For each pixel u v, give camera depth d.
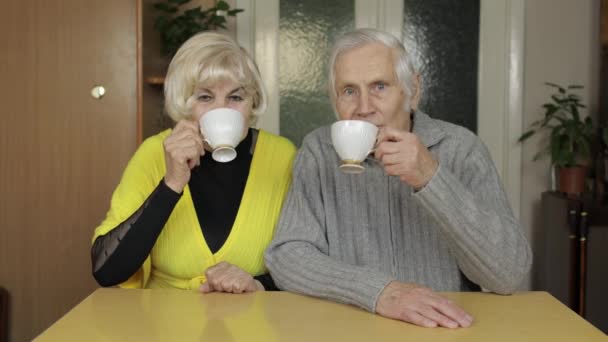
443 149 1.39
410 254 1.40
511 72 3.21
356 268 1.16
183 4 2.90
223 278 1.23
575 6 3.20
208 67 1.38
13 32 2.46
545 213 3.04
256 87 1.48
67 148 2.48
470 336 0.94
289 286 1.24
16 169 2.48
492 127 3.23
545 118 3.21
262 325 0.99
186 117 1.45
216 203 1.52
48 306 2.50
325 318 1.03
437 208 1.13
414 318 0.99
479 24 3.20
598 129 3.06
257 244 1.52
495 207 1.29
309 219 1.41
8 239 2.49
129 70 2.46
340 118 1.37
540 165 3.25
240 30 3.18
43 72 2.46
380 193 1.41
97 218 2.49
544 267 3.10
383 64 1.29
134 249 1.29
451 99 3.23
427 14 3.20
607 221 2.66
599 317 2.68
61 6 2.46
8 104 2.47
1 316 2.45
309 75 3.21
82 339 0.91
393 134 1.11
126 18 2.46
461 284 1.39
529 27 3.22
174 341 0.90
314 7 3.19
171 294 1.20
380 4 3.19
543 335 0.94
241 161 1.56
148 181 1.51
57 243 2.49
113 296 1.17
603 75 3.06
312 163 1.47
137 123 2.45
